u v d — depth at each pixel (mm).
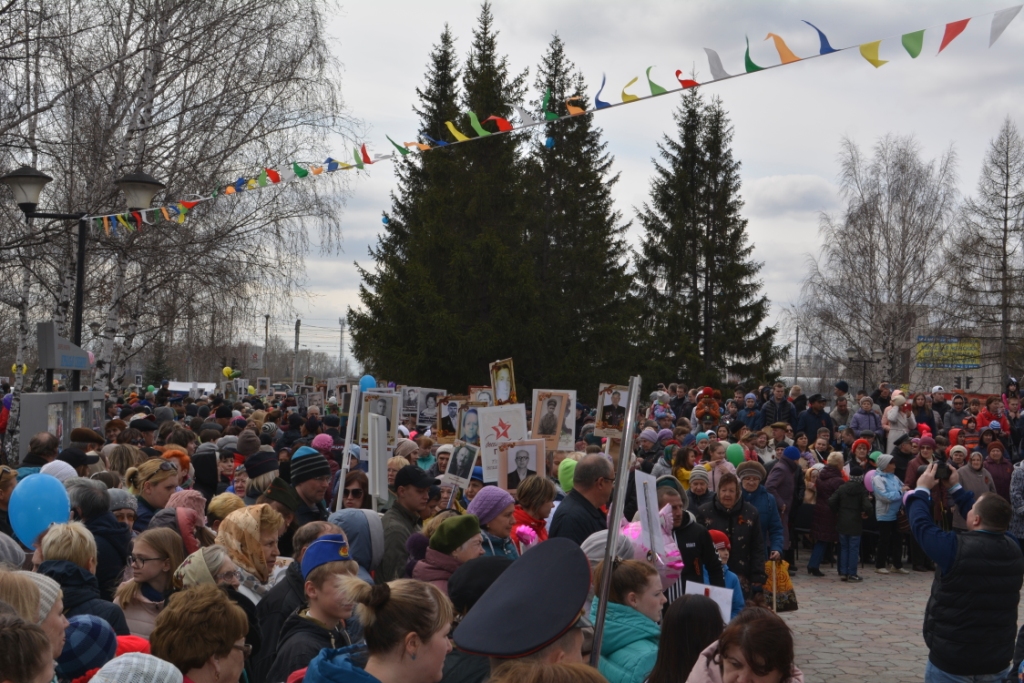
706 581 6484
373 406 8586
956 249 41781
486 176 30859
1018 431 18938
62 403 10883
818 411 17375
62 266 16250
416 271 28938
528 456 7941
